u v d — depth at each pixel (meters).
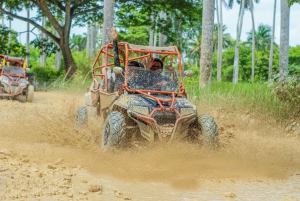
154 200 4.76
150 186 5.38
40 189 4.92
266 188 5.49
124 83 7.70
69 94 21.72
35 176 5.50
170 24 32.72
